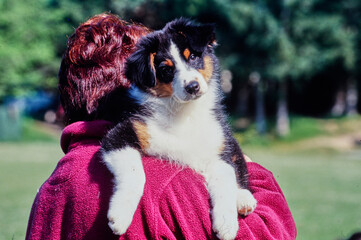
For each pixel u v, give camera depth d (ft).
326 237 21.25
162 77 8.24
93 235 5.93
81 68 7.54
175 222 5.86
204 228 5.92
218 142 7.59
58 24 88.89
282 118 88.02
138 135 7.25
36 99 106.83
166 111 7.70
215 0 77.71
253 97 108.06
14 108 85.71
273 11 84.94
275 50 81.61
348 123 89.40
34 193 32.30
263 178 7.48
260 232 6.20
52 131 92.48
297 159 59.98
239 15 80.48
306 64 83.20
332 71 95.14
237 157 7.92
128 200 6.01
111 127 7.30
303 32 84.33
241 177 7.48
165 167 6.40
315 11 86.53
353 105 96.48
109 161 6.59
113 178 6.38
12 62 86.02
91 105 7.45
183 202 5.96
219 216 6.08
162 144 7.26
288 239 6.50
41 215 6.37
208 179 7.13
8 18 86.28
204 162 7.40
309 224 24.30
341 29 85.71
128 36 8.23
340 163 55.52
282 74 82.38
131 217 5.94
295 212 27.58
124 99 7.82
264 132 86.63
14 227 22.50
